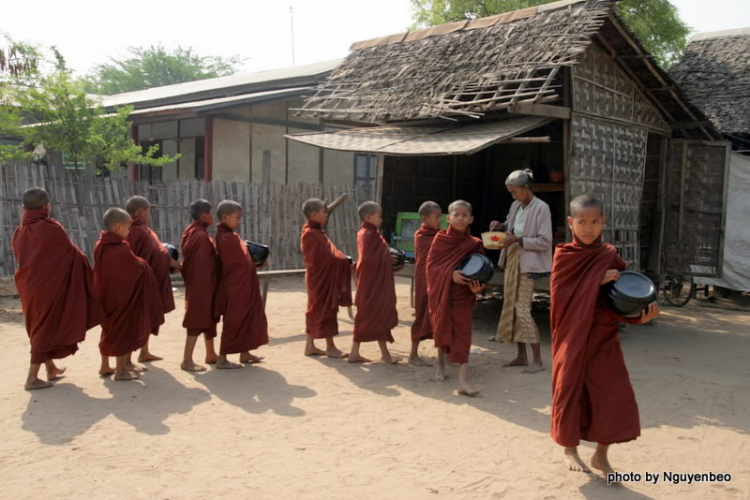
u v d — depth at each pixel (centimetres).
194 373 616
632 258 977
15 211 1022
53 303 543
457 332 561
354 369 644
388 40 1155
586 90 870
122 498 359
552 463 419
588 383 372
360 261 662
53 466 399
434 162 1141
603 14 825
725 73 1399
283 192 1325
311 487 378
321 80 1725
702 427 495
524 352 670
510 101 792
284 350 720
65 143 1420
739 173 1188
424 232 662
